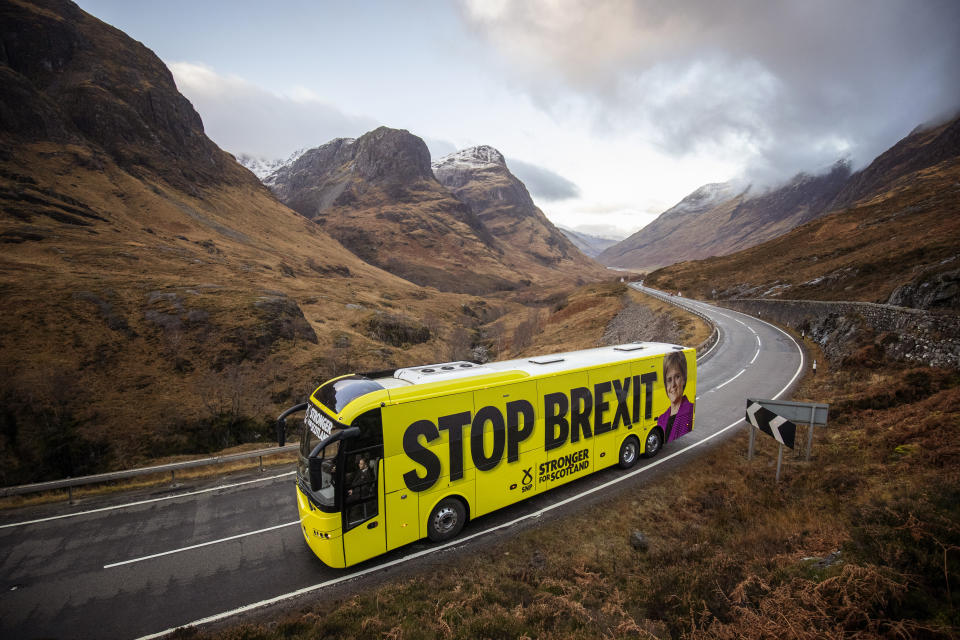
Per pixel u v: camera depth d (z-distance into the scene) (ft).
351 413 29.96
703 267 356.18
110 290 204.13
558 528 36.88
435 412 33.27
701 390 79.56
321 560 33.83
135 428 137.18
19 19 615.98
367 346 227.40
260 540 38.06
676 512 37.93
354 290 452.35
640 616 24.02
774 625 18.86
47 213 343.67
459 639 23.08
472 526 38.04
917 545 21.66
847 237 243.81
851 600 19.17
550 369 40.86
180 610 29.91
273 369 181.47
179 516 42.60
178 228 459.73
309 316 281.54
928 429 40.98
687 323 158.71
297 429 149.07
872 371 70.13
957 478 28.86
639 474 46.55
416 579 30.83
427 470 33.06
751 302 182.39
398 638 23.91
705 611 21.65
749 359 100.01
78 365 155.63
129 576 33.60
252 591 31.50
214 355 181.16
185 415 144.46
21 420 127.95
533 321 274.98
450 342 290.76
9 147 423.64
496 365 40.88
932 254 139.33
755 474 42.73
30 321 166.71
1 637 27.96
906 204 257.55
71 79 625.41
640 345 55.42
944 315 65.46
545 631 23.38
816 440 49.34
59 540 38.68
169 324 191.31
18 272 210.38
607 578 28.94
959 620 16.69
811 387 74.54
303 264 545.03
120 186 488.85
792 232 323.98
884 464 38.17
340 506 29.73
